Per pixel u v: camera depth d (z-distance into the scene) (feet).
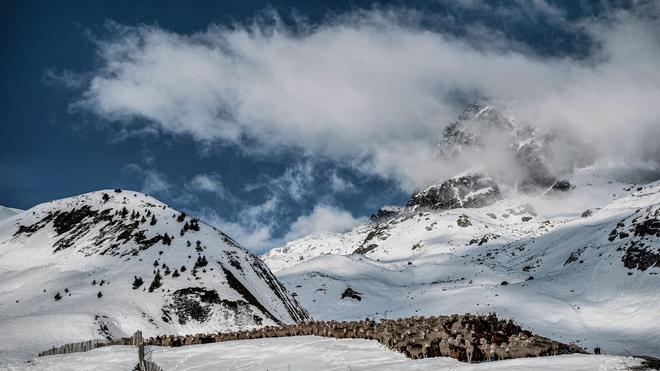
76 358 114.21
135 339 133.59
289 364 81.56
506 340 76.69
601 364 57.00
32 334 182.50
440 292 528.22
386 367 71.72
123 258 333.42
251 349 99.50
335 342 95.96
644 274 379.76
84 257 357.00
